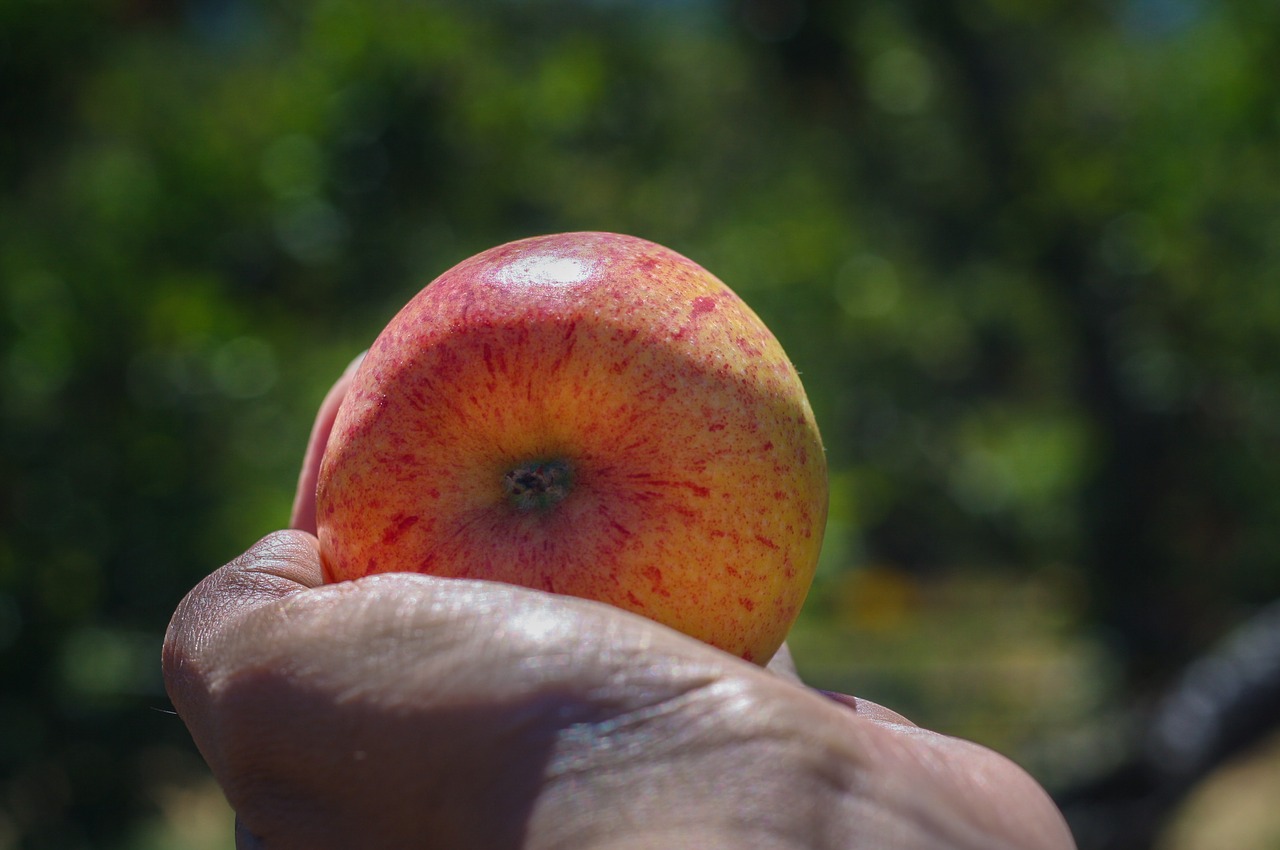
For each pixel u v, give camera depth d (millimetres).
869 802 215
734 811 213
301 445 821
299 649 245
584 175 1241
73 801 739
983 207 1466
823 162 1624
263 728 245
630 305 267
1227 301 1274
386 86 936
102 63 890
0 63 827
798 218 1536
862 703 289
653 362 265
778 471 269
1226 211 1294
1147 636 1317
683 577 262
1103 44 1530
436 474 266
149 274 848
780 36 1507
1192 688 1076
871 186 1564
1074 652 1801
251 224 917
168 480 763
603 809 217
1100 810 1072
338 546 272
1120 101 1466
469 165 968
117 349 780
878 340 1498
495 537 264
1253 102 1257
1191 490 1302
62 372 751
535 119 1036
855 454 1473
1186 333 1308
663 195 1434
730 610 266
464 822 229
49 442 751
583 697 227
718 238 1350
